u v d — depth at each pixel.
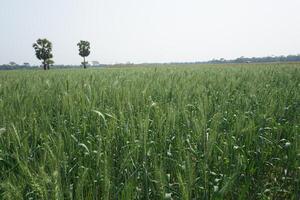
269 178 3.94
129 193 2.40
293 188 3.50
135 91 6.01
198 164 3.05
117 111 4.79
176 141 3.72
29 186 2.47
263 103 5.55
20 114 4.33
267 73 13.84
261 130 4.44
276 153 4.12
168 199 2.49
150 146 3.49
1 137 3.46
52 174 1.95
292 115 5.52
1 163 3.11
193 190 2.98
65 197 2.35
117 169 3.24
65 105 4.89
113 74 15.12
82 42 77.00
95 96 5.36
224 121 4.77
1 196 2.28
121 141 3.68
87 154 3.34
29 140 3.79
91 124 4.36
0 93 6.96
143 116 4.18
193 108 5.23
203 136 3.20
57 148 2.66
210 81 9.40
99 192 2.80
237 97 5.91
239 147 3.50
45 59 70.62
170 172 3.45
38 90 6.96
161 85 7.66
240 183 3.30
